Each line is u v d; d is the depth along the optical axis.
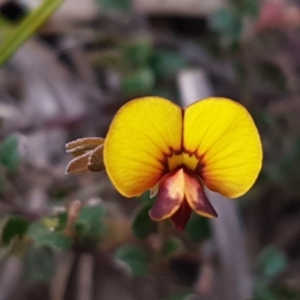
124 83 0.12
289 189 0.13
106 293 0.12
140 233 0.10
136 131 0.08
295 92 0.13
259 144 0.08
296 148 0.13
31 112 0.14
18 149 0.11
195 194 0.08
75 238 0.10
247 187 0.08
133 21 0.15
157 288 0.12
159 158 0.08
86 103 0.14
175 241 0.10
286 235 0.13
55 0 0.11
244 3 0.13
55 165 0.13
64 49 0.14
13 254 0.10
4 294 0.12
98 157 0.08
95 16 0.15
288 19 0.14
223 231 0.11
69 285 0.12
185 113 0.08
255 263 0.12
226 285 0.11
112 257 0.11
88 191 0.12
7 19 0.14
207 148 0.08
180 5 0.15
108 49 0.14
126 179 0.08
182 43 0.14
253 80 0.13
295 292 0.11
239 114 0.08
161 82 0.13
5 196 0.11
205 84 0.13
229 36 0.13
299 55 0.14
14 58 0.14
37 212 0.11
